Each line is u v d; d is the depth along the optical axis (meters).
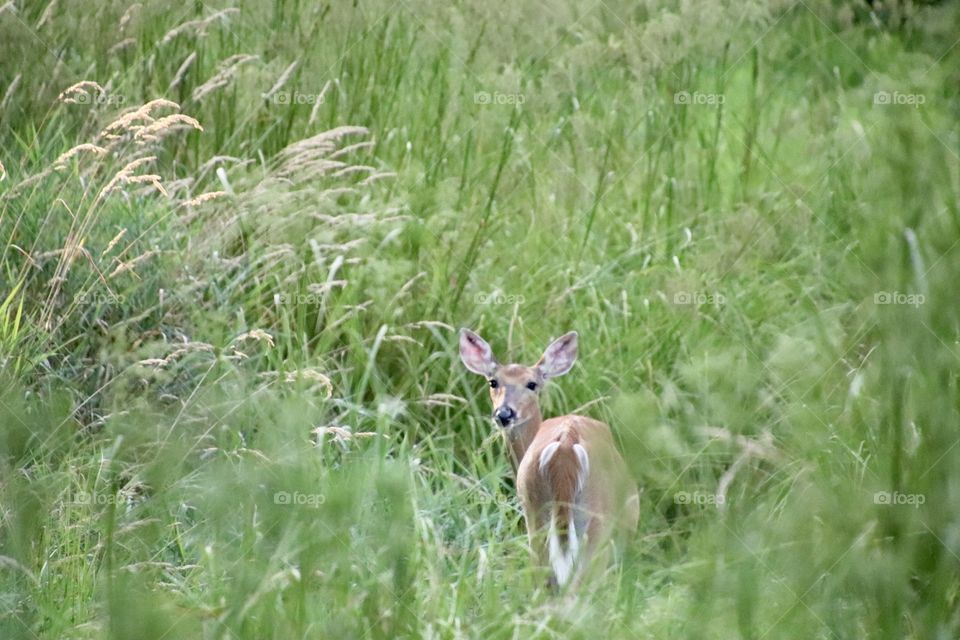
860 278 9.50
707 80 15.50
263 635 7.03
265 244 11.59
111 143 10.94
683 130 14.39
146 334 10.30
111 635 6.90
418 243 12.23
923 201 8.29
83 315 10.25
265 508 7.48
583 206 13.08
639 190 13.71
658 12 15.01
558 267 12.46
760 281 12.48
